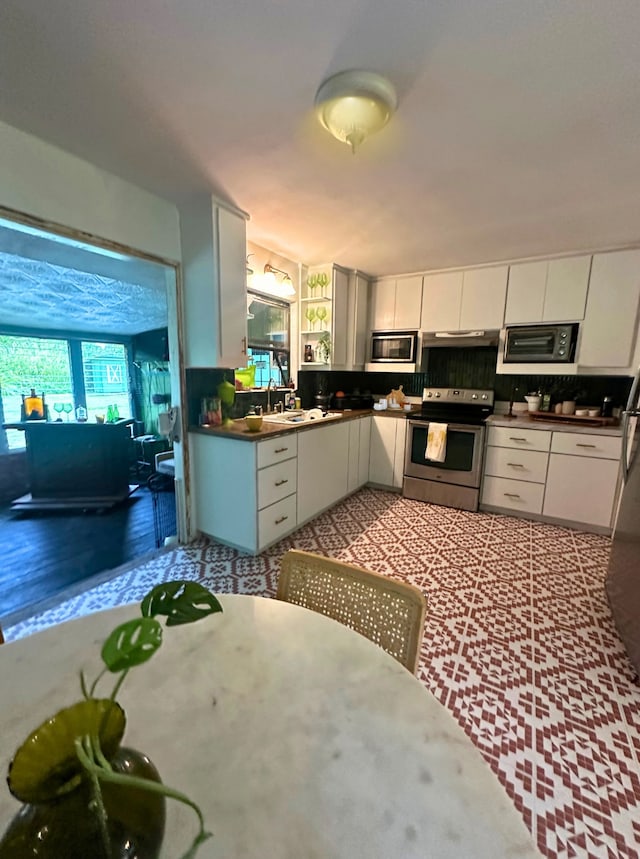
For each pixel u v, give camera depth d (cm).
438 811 49
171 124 147
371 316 396
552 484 305
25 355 458
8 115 143
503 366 334
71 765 41
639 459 181
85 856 39
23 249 213
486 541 278
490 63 114
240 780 53
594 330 295
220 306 232
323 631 84
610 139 151
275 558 248
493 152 162
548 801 110
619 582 185
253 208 225
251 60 114
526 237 265
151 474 474
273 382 351
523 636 179
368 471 394
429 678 154
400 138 152
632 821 105
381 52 111
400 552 260
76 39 107
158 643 45
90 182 180
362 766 55
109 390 543
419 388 413
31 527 323
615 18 97
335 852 45
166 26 103
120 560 263
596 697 146
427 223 242
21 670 73
